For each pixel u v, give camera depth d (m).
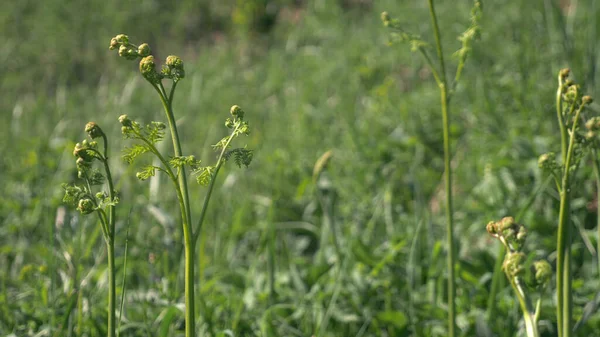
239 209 4.29
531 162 3.81
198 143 5.69
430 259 3.29
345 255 3.47
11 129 6.21
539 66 4.93
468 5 6.54
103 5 10.05
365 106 5.76
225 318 2.96
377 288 3.30
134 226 3.93
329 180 4.32
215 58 8.45
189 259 1.80
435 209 4.21
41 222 4.02
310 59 7.22
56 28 9.62
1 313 2.85
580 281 2.99
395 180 4.44
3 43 9.65
